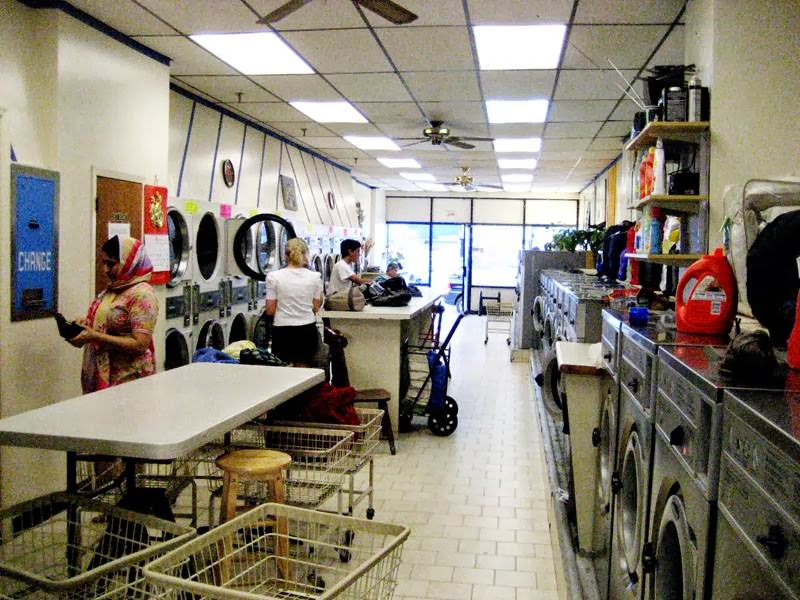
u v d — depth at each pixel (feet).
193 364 10.56
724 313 6.79
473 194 54.34
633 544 6.84
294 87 20.20
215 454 10.18
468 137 27.84
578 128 25.55
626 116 23.35
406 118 24.58
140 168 15.98
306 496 9.61
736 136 11.56
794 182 7.29
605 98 20.79
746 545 3.54
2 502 11.51
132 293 10.93
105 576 5.74
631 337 7.32
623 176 29.73
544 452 14.97
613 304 11.94
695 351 5.67
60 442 6.19
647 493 6.15
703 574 4.22
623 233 20.30
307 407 11.25
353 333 18.01
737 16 11.51
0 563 5.65
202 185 21.90
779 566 3.03
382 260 53.57
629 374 7.36
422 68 17.95
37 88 13.00
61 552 7.58
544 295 25.46
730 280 6.84
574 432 9.96
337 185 38.06
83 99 13.78
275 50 16.58
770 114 11.50
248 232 22.91
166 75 17.20
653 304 11.30
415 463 15.94
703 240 11.83
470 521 12.56
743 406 3.66
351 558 10.47
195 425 6.59
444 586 10.12
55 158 13.01
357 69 18.15
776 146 11.49
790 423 3.18
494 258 54.65
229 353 13.33
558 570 10.14
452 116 23.99
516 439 18.12
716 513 4.14
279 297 16.02
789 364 4.92
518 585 10.19
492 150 31.60
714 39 11.58
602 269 22.13
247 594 4.83
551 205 53.62
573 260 30.99
